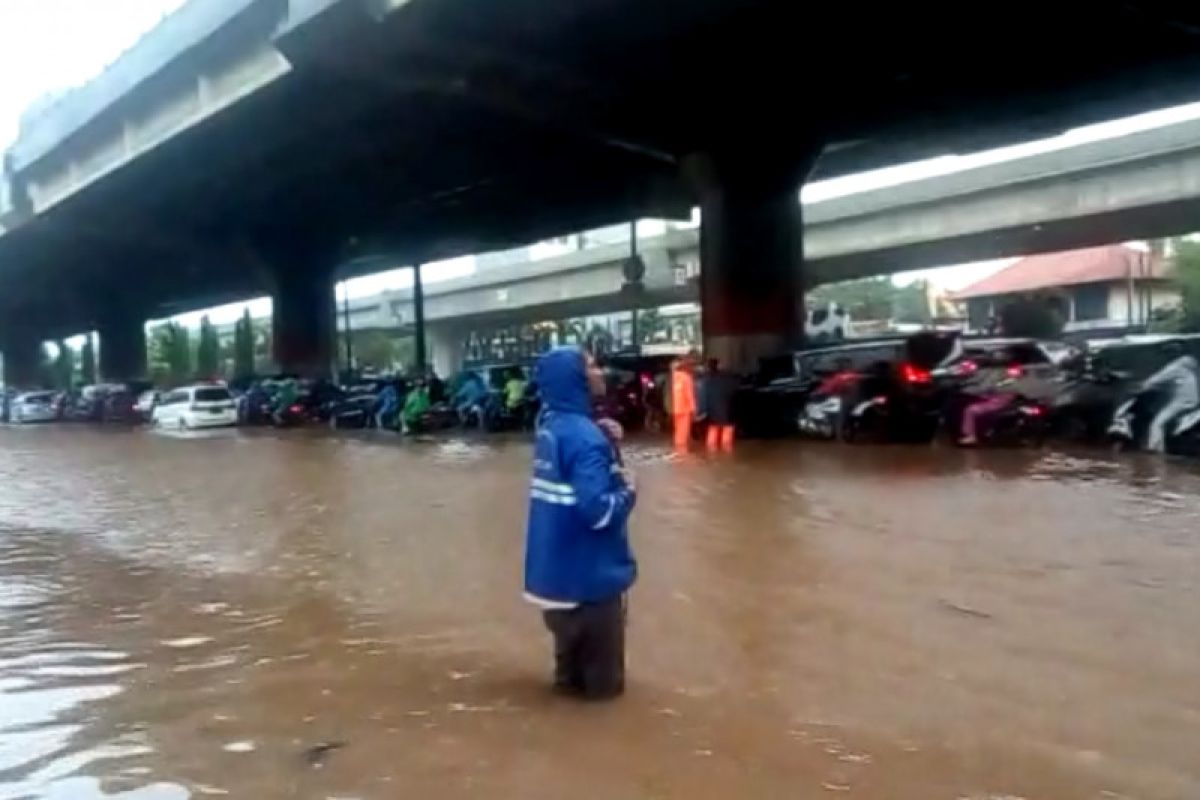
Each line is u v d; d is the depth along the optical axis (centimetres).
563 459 509
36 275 5862
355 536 1073
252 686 573
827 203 4441
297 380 4050
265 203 3891
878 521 1040
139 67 2981
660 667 581
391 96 2469
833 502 1179
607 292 5850
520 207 3966
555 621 527
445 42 2108
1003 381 1767
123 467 2112
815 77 2358
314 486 1577
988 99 2589
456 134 2838
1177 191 3425
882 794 410
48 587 868
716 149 2653
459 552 960
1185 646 596
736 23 2022
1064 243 4319
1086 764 436
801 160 2686
